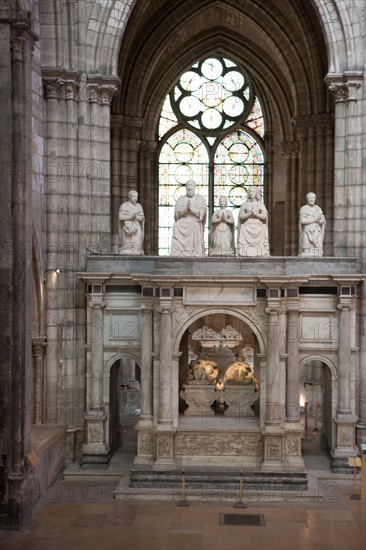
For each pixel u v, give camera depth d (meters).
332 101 38.78
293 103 44.72
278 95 45.97
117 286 27.30
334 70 28.06
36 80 26.59
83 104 27.97
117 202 40.91
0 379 22.73
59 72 27.17
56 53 27.38
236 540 21.83
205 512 23.86
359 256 27.73
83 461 27.16
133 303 27.34
